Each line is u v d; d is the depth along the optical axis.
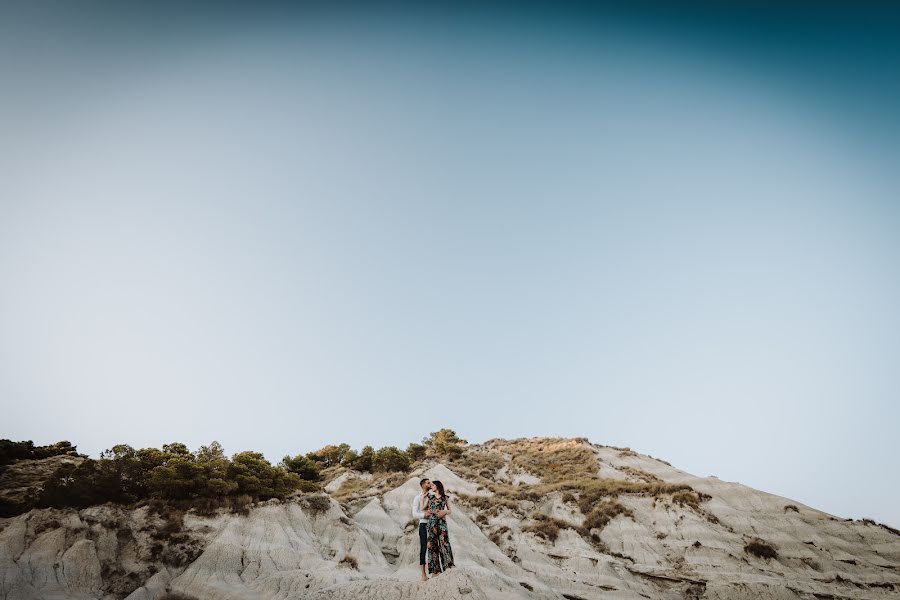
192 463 35.00
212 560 27.66
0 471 38.62
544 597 28.91
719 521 43.84
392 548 35.94
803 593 33.03
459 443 95.00
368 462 69.50
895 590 33.78
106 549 26.69
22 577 22.88
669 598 34.12
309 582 26.11
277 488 37.41
